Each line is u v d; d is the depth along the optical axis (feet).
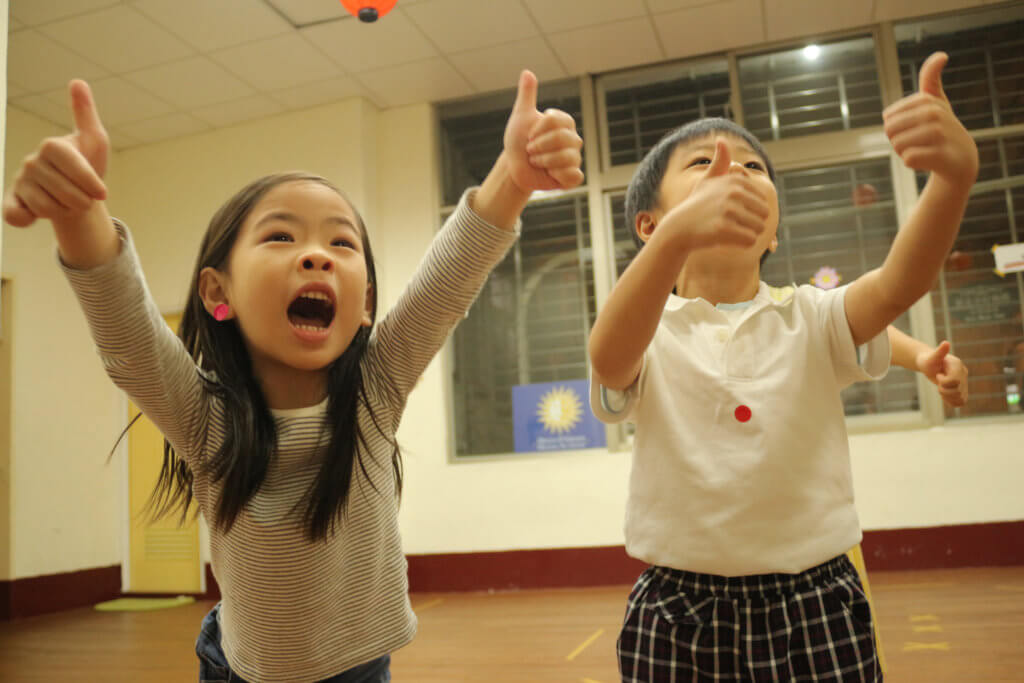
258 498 2.92
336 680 3.06
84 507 16.85
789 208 15.46
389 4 10.90
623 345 2.76
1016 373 14.17
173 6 13.35
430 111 17.33
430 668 9.12
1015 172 14.56
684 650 3.00
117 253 2.52
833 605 2.97
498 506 15.87
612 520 15.29
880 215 15.05
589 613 12.21
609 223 16.38
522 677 8.43
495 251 3.13
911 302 2.89
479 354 16.79
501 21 14.35
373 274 3.38
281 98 16.78
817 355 3.19
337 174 16.89
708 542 3.02
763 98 15.79
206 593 16.97
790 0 14.16
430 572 15.97
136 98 16.34
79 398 17.01
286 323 2.85
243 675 3.06
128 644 11.86
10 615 14.99
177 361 2.89
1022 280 14.33
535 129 2.60
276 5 13.50
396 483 3.38
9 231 15.88
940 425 14.17
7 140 16.17
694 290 3.53
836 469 3.11
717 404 3.15
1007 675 7.23
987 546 13.67
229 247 3.03
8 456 15.46
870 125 15.28
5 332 15.75
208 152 17.93
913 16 14.98
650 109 16.48
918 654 8.17
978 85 14.93
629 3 13.98
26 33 13.82
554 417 16.08
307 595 2.94
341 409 3.05
